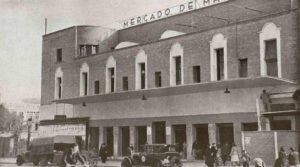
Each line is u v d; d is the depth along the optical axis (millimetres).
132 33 39594
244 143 22688
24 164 29594
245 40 25672
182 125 29312
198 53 28422
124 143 33750
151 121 30984
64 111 40000
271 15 24375
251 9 28094
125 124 33156
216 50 27688
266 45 24922
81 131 36625
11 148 41719
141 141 32188
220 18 29922
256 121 24281
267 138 21781
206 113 27203
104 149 29219
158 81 31609
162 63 31000
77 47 39688
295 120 22562
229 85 24922
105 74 35938
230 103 25859
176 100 29375
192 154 27562
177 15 34938
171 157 22609
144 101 31812
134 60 33344
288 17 23547
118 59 34875
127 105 33250
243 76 26031
